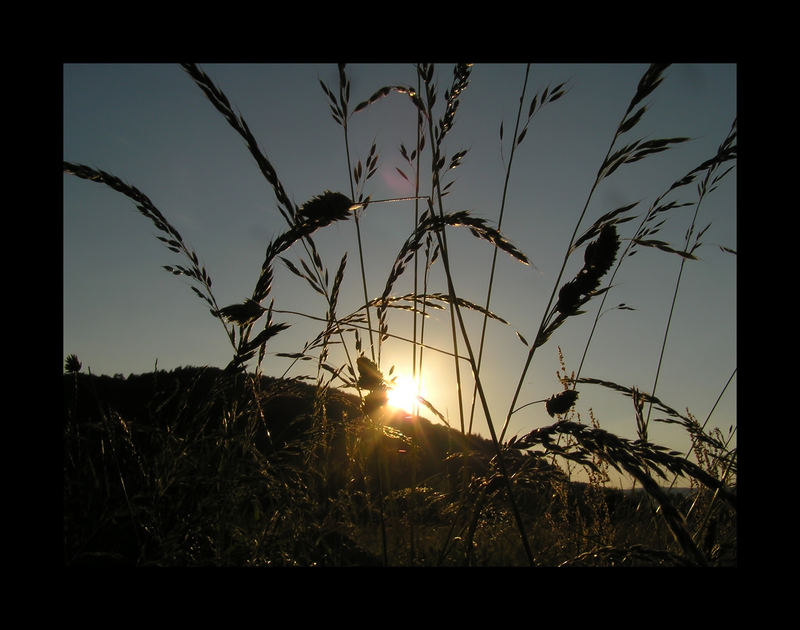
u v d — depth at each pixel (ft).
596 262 0.93
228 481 0.98
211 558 0.95
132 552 0.94
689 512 1.19
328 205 1.01
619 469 0.76
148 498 0.95
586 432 0.81
